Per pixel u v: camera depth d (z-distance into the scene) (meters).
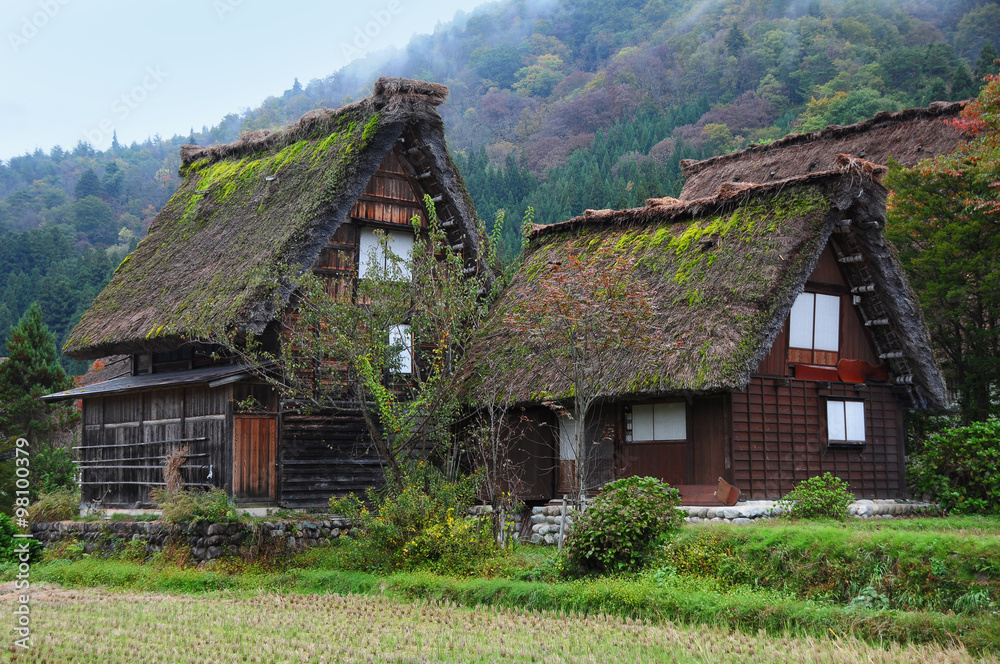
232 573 13.54
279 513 15.84
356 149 17.27
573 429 16.73
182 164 23.20
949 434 15.62
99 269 61.91
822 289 16.27
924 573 8.81
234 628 9.74
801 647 7.90
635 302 14.29
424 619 10.01
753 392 15.07
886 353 16.89
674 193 58.31
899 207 18.94
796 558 9.80
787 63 79.00
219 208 19.80
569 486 16.55
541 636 8.91
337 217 16.95
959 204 18.27
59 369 24.33
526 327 14.75
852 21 81.06
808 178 15.41
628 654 8.02
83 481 19.14
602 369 15.03
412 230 19.05
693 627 9.02
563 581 11.14
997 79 17.05
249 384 16.17
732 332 14.07
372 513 15.61
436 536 12.76
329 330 15.41
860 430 16.45
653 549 11.05
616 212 18.61
